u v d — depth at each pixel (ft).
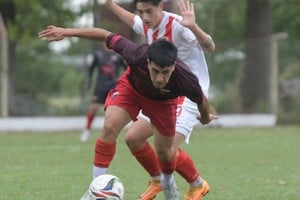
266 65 251.80
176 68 69.51
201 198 86.53
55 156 144.25
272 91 251.19
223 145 167.43
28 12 265.34
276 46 252.01
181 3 76.33
